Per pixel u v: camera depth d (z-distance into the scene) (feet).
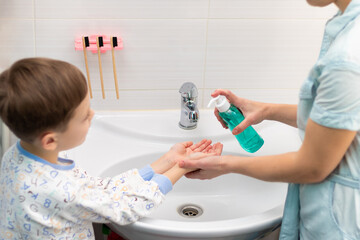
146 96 4.22
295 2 3.99
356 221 2.38
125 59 4.02
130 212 2.74
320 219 2.51
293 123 3.23
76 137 2.58
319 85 2.23
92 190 2.71
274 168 2.49
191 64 4.13
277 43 4.15
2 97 2.33
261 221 2.80
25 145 2.61
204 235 2.72
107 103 4.19
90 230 2.84
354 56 2.08
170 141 3.97
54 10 3.75
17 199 2.51
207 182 3.92
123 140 3.95
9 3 3.67
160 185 2.94
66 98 2.35
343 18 2.28
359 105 2.09
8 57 3.88
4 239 2.65
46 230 2.56
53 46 3.89
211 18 3.96
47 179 2.52
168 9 3.87
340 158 2.27
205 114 4.33
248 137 3.36
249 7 3.96
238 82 4.28
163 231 2.72
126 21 3.87
